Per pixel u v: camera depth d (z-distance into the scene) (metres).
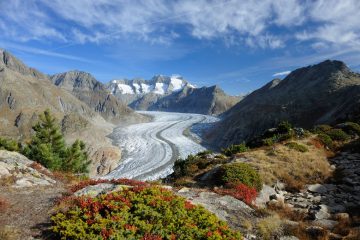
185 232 9.83
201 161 29.59
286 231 12.41
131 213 10.93
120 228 9.69
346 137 32.56
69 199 13.46
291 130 36.47
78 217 10.65
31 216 12.25
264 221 13.05
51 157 39.44
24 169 20.92
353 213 15.09
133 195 12.27
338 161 24.78
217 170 21.95
